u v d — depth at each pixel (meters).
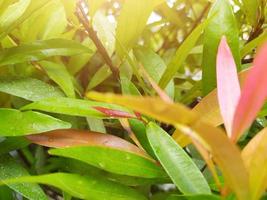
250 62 0.35
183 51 0.28
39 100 0.27
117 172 0.24
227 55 0.22
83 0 0.35
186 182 0.21
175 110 0.15
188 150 0.32
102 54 0.33
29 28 0.32
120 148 0.25
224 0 0.28
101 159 0.24
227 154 0.16
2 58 0.29
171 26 0.43
